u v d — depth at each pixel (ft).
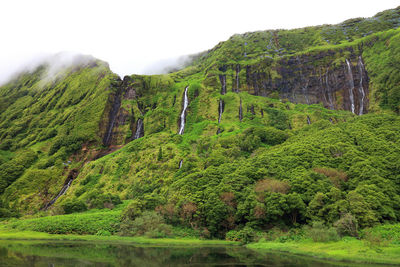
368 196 173.17
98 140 513.86
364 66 540.93
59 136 522.06
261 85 614.34
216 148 353.92
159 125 508.94
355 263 110.73
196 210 207.62
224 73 647.56
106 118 548.72
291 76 608.60
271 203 184.85
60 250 142.10
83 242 176.76
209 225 200.13
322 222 168.76
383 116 287.07
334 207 170.81
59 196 384.47
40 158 487.20
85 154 486.38
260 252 143.13
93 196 299.17
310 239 159.84
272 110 495.41
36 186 407.64
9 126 652.48
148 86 628.69
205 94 561.02
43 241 180.65
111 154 448.65
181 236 196.44
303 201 188.55
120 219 219.61
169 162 345.72
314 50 607.37
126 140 524.93
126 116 556.10
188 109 534.78
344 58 565.94
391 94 458.09
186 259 120.67
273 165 237.04
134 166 374.84
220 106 529.45
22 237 194.39
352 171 208.03
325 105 548.72
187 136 446.19
